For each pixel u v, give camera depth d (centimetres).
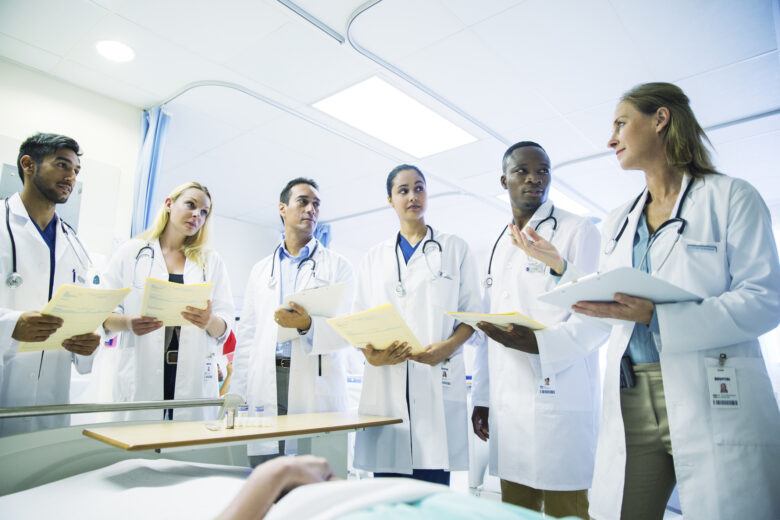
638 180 405
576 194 437
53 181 150
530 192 160
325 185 441
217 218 536
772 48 241
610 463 111
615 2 212
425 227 188
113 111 290
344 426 132
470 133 334
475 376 172
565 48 243
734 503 90
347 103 299
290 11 216
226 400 138
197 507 88
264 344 191
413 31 231
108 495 95
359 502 71
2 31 229
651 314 100
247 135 342
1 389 142
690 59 250
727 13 217
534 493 146
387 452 160
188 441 99
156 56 251
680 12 217
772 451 91
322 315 170
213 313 192
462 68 260
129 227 286
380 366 167
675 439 98
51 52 246
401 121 320
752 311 92
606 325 127
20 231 149
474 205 486
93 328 136
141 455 127
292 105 301
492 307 163
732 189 104
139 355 174
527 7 215
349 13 219
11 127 250
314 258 206
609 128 322
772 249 97
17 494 95
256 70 263
